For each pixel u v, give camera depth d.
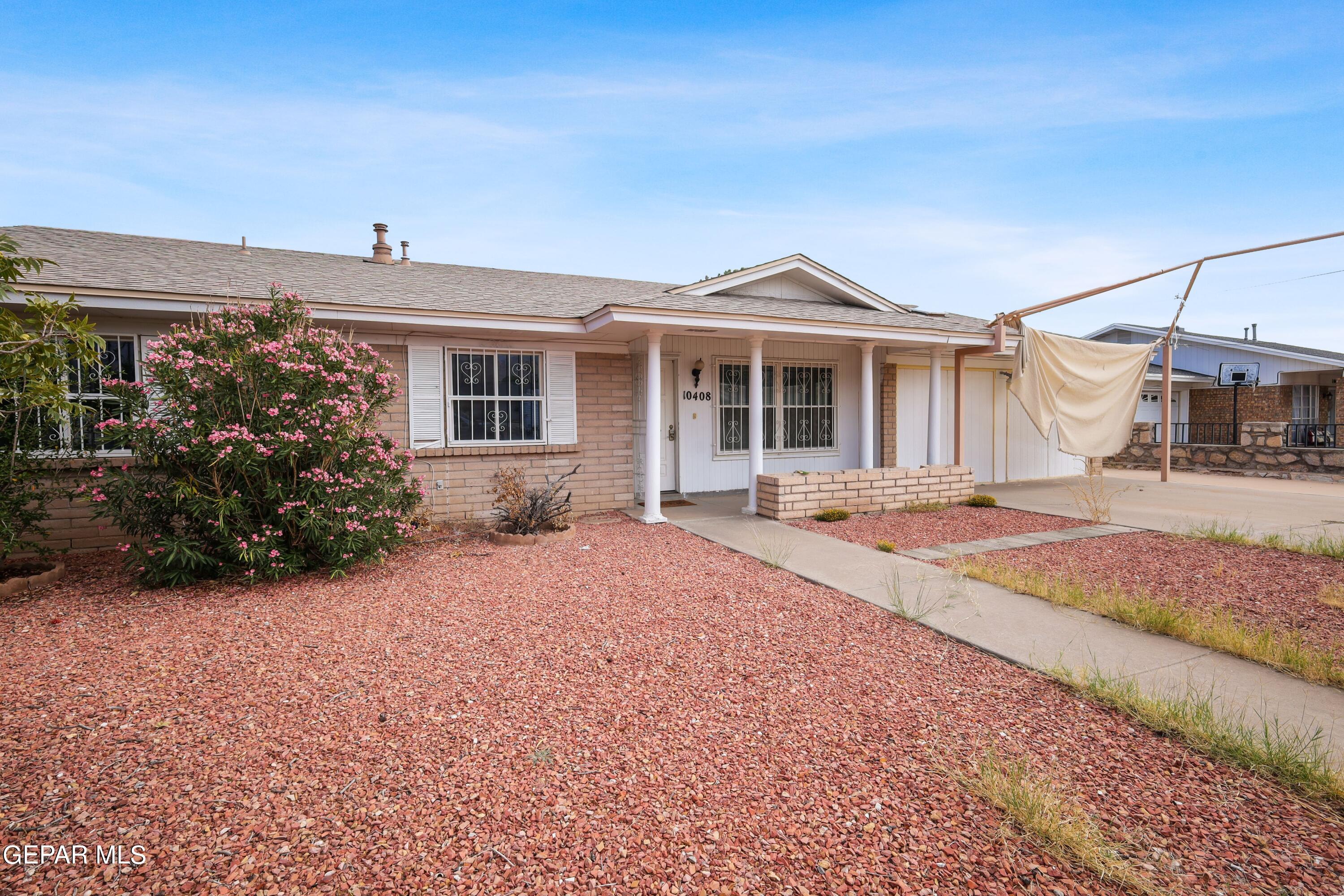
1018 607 4.62
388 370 6.57
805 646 3.88
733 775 2.47
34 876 1.87
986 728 2.86
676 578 5.41
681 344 10.43
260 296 6.53
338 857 1.98
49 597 4.88
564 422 8.73
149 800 2.27
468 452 8.15
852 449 11.88
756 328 8.02
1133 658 3.66
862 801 2.30
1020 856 2.01
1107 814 2.23
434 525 7.58
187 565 5.08
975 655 3.74
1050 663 3.58
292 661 3.59
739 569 5.77
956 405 10.87
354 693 3.18
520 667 3.53
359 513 5.43
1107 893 1.86
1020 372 10.63
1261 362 19.91
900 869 1.95
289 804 2.26
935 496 9.53
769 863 1.98
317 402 5.26
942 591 5.03
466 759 2.57
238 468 5.00
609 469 9.17
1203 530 7.38
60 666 3.51
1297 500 9.87
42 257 6.88
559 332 7.90
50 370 4.65
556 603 4.71
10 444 5.25
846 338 9.05
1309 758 2.53
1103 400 11.50
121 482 5.08
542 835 2.10
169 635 4.00
